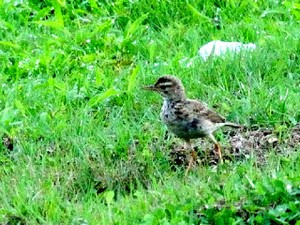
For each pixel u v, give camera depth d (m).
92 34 16.12
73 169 12.79
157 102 14.35
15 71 15.39
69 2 17.42
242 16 16.86
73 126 13.72
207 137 12.97
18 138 13.51
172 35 16.30
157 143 13.34
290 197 11.08
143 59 15.75
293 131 13.43
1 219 11.62
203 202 11.35
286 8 16.73
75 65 15.52
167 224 10.80
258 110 13.88
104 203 12.05
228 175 12.19
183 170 12.87
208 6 17.05
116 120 13.82
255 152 13.05
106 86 14.79
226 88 14.51
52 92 14.59
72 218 11.53
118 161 12.98
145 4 17.06
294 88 14.34
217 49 15.42
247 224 10.88
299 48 15.36
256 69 14.85
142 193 12.02
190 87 14.58
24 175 12.57
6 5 16.98
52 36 16.22
